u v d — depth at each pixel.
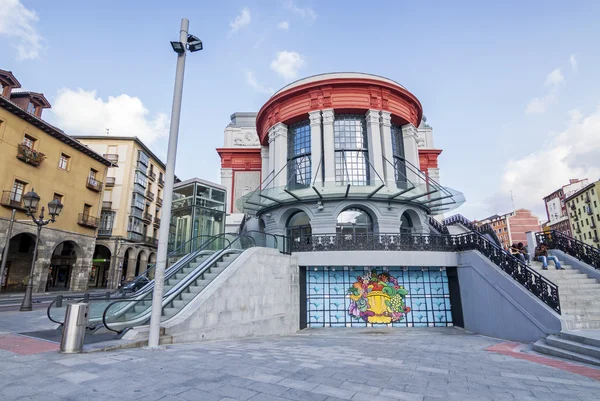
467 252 12.41
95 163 29.16
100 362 4.78
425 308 13.39
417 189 16.91
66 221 25.52
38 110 26.17
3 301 17.16
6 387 3.59
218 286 8.62
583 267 11.66
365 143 17.91
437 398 3.84
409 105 19.28
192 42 7.58
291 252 13.38
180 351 5.86
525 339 9.02
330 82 17.53
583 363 6.33
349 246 13.17
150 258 40.00
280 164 18.42
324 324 13.37
